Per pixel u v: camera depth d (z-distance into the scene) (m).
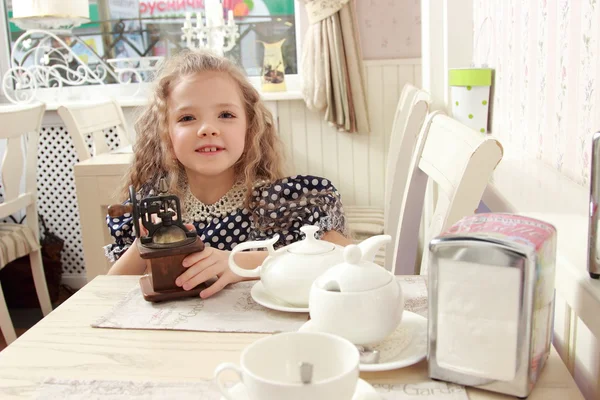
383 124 2.78
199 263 0.83
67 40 3.06
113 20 3.03
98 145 2.54
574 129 0.97
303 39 2.84
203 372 0.61
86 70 3.03
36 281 2.57
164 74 1.22
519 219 0.60
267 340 0.50
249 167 1.23
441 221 0.97
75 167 2.07
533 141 1.23
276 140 1.33
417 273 2.02
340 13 2.60
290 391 0.44
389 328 0.62
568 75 0.99
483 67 1.60
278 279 0.77
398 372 0.60
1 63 3.09
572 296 0.65
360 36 2.74
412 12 2.70
